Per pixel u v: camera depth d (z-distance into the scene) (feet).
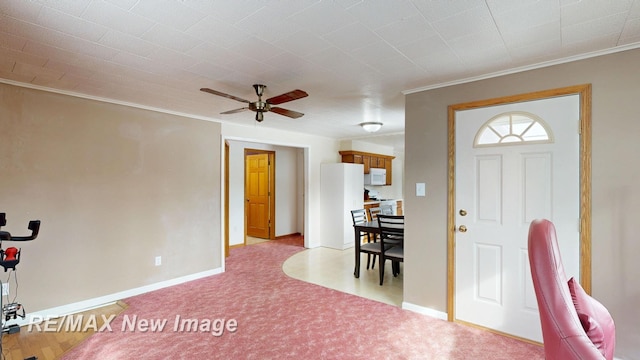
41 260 9.83
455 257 9.46
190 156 13.74
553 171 7.97
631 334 7.00
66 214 10.32
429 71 8.58
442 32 6.33
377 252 13.50
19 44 6.82
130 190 11.82
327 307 10.70
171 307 10.69
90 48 7.04
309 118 14.74
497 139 8.77
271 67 8.23
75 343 8.34
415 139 10.21
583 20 5.85
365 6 5.34
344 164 20.13
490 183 8.89
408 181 10.37
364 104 12.11
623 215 7.09
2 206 9.19
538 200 8.18
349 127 17.26
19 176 9.47
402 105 12.26
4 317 8.46
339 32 6.31
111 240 11.32
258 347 8.11
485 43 6.85
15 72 8.57
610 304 7.21
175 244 13.16
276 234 23.56
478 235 9.07
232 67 8.21
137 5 5.29
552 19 5.82
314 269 15.51
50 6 5.32
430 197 9.91
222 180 15.01
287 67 8.23
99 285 11.00
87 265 10.75
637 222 6.95
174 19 5.77
